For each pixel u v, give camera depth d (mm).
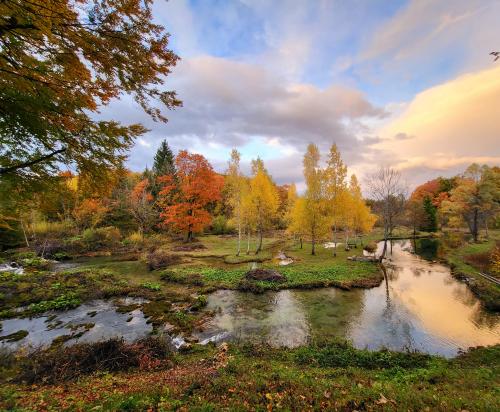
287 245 35188
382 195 25016
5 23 3045
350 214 30594
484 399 4801
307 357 8102
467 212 38906
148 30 3768
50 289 14961
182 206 34469
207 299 14391
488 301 13875
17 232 26047
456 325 11430
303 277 17875
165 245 32469
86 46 3600
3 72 3471
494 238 38125
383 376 6758
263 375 6281
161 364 7445
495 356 8117
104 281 17047
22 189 4609
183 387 5457
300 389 5426
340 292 15688
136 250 29469
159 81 4332
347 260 24375
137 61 3967
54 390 5582
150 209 35594
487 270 19281
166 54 4051
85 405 4609
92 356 7355
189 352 8688
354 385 5840
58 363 6938
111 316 12008
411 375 6750
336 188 27078
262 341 9758
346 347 9016
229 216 47375
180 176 34875
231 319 11820
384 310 13031
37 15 2908
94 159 4648
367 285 16734
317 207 26688
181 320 11391
